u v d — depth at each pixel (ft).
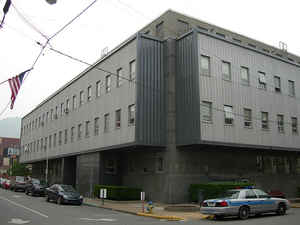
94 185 97.50
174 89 81.92
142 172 87.66
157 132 79.51
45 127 156.76
